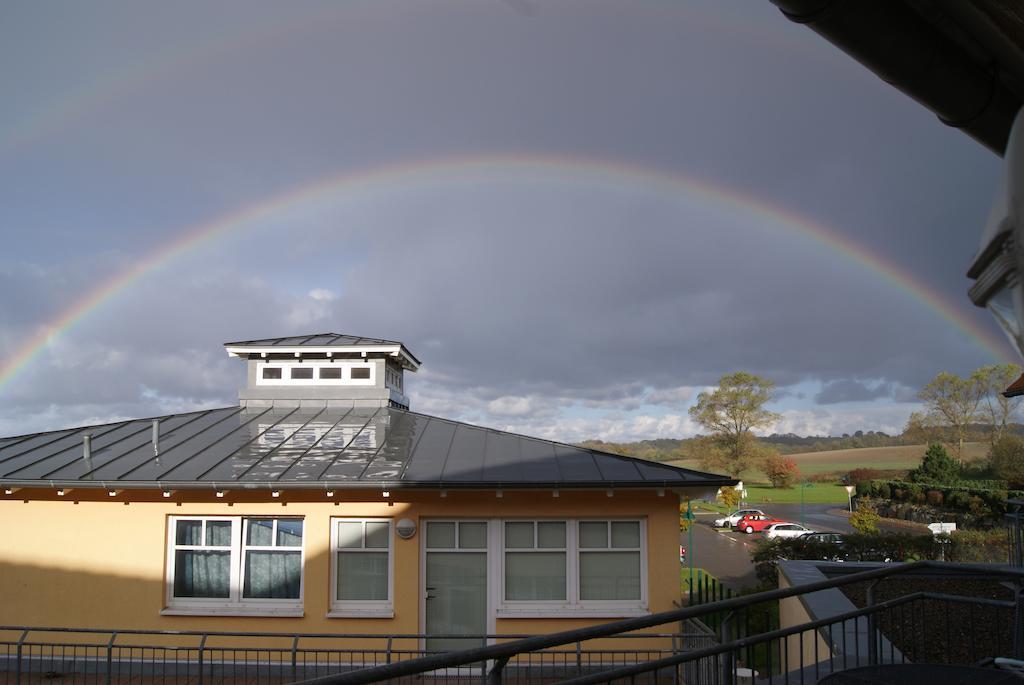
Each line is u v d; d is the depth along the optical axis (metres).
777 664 11.87
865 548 20.53
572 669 12.93
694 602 15.52
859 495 57.16
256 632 12.66
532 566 13.45
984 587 11.38
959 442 50.00
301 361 18.73
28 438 15.82
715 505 68.94
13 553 13.62
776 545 20.61
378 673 3.40
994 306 1.82
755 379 63.97
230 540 13.65
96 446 15.16
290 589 13.52
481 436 15.88
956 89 2.57
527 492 13.41
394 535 13.38
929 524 41.03
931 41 2.47
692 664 10.42
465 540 13.52
